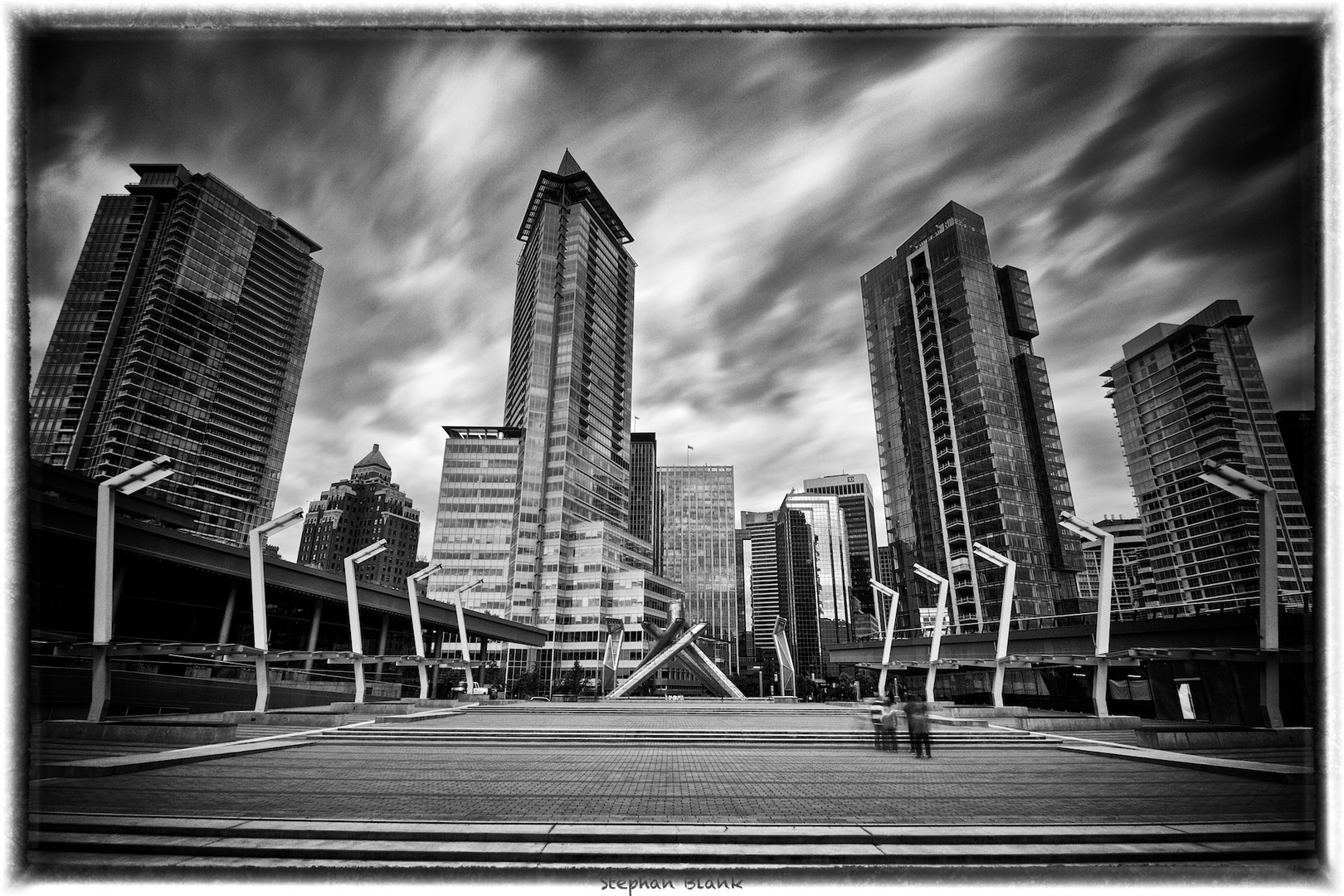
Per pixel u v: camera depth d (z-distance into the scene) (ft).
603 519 476.54
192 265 468.75
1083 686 239.71
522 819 28.35
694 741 68.90
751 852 23.48
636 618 406.62
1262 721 75.20
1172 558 317.01
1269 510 71.67
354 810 29.94
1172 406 303.07
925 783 39.99
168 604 208.85
